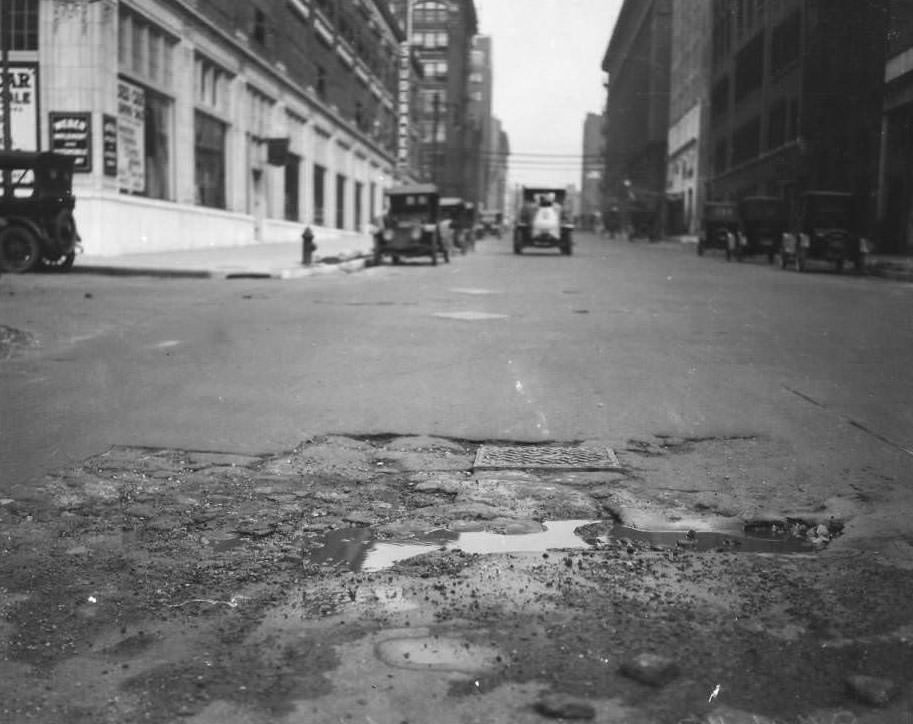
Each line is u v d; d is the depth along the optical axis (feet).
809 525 15.24
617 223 390.42
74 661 10.14
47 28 86.07
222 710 9.04
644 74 363.15
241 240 131.44
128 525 15.21
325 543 14.35
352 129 210.18
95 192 87.51
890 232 124.47
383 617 11.28
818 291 65.21
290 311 46.60
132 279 69.31
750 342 36.91
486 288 64.95
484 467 18.85
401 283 69.67
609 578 12.59
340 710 9.02
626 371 29.81
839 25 135.74
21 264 68.85
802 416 23.38
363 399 25.29
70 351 32.65
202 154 119.55
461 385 27.27
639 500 16.52
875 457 19.42
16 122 87.40
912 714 8.96
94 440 20.76
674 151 312.91
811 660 10.05
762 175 169.99
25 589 12.34
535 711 8.98
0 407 23.90
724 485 17.47
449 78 444.55
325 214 192.65
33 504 16.22
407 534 14.75
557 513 15.89
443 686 9.47
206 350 33.30
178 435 21.30
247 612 11.51
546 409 24.14
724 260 127.24
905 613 11.34
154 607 11.71
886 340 37.68
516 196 144.97
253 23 137.69
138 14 95.20
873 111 127.03
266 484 17.72
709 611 11.42
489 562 13.25
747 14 185.68
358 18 219.00
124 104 93.35
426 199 100.27
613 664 9.95
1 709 9.07
